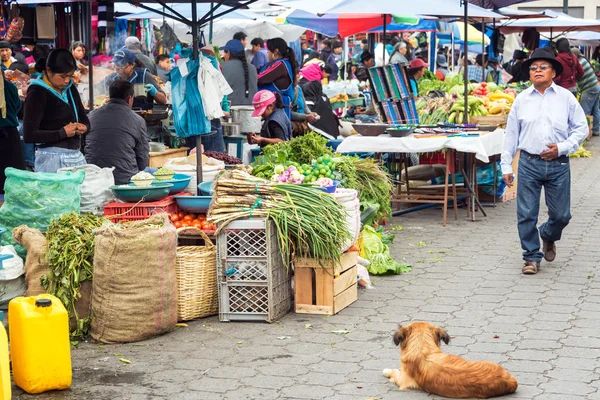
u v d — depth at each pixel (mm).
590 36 24594
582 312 6301
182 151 10281
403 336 4906
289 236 6262
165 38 11906
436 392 4684
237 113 11078
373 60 16203
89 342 5793
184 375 5125
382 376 5047
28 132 7055
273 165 7652
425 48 20328
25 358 4836
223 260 6168
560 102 7266
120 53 10062
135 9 12211
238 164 8508
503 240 8984
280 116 9664
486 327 5965
